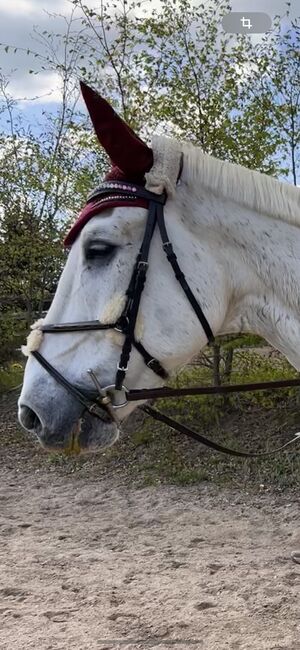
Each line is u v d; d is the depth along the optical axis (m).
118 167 2.51
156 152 2.53
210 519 5.68
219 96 7.07
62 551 4.99
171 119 7.21
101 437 2.57
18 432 8.34
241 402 7.56
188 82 7.15
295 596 4.03
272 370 7.36
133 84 7.26
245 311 2.63
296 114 7.16
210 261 2.53
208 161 2.58
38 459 7.56
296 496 6.04
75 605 3.96
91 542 5.22
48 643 3.45
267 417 7.36
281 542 5.12
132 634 3.56
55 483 6.86
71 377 2.54
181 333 2.50
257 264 2.56
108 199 2.50
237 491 6.26
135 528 5.55
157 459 7.04
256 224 2.56
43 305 9.59
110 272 2.48
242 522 5.58
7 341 9.57
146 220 2.48
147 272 2.48
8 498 6.43
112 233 2.47
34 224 9.01
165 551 4.97
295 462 6.53
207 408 7.42
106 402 2.53
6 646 3.42
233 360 7.50
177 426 2.88
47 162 8.63
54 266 9.07
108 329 2.48
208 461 6.84
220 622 3.69
